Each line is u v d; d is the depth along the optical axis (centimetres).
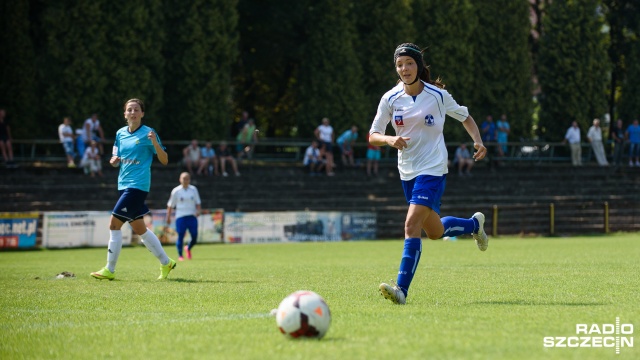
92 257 7431
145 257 7294
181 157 13150
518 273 4488
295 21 14188
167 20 13062
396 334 2198
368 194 12556
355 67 14038
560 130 15650
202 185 11681
